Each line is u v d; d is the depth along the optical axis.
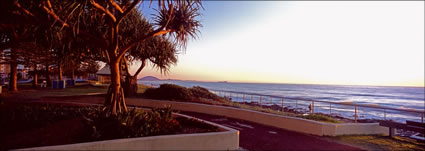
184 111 11.68
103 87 28.56
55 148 3.71
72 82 33.06
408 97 57.69
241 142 6.14
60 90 21.95
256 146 5.78
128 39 9.48
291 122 7.77
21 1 5.44
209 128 6.05
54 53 10.48
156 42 12.95
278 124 8.18
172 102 12.26
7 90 19.45
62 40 7.79
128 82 15.06
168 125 5.64
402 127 6.67
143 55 13.52
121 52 6.81
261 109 10.80
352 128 7.37
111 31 6.86
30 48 10.76
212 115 10.59
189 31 7.02
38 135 4.67
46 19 5.72
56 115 6.11
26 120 5.41
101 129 4.80
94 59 12.73
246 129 7.80
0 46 7.14
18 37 7.23
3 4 5.14
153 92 14.67
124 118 5.42
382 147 5.93
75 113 6.52
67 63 10.91
